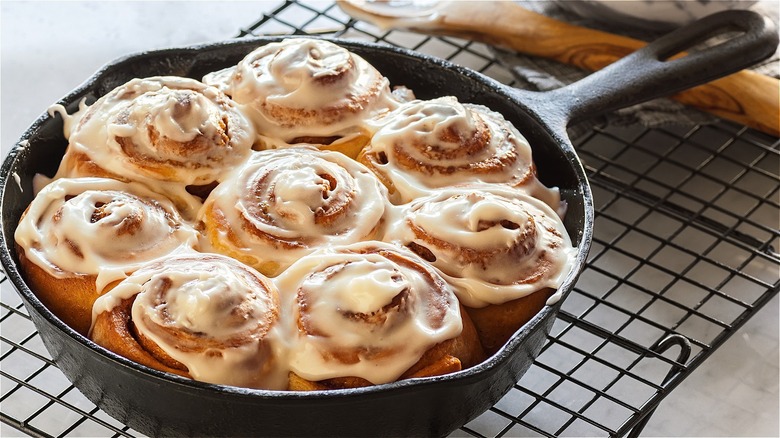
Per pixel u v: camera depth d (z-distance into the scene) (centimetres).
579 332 100
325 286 80
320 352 79
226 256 83
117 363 77
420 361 79
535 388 96
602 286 102
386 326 79
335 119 89
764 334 101
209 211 84
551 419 95
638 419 86
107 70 92
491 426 94
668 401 97
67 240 82
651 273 103
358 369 78
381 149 88
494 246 83
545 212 87
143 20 121
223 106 88
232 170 86
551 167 91
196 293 78
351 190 85
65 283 81
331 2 124
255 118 89
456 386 77
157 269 81
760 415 96
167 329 78
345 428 78
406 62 96
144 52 93
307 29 121
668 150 110
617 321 100
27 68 116
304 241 83
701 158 110
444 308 81
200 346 78
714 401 97
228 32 121
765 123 105
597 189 108
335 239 83
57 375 97
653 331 100
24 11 120
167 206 85
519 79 108
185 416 78
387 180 87
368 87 91
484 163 88
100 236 82
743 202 108
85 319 82
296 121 89
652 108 106
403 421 79
